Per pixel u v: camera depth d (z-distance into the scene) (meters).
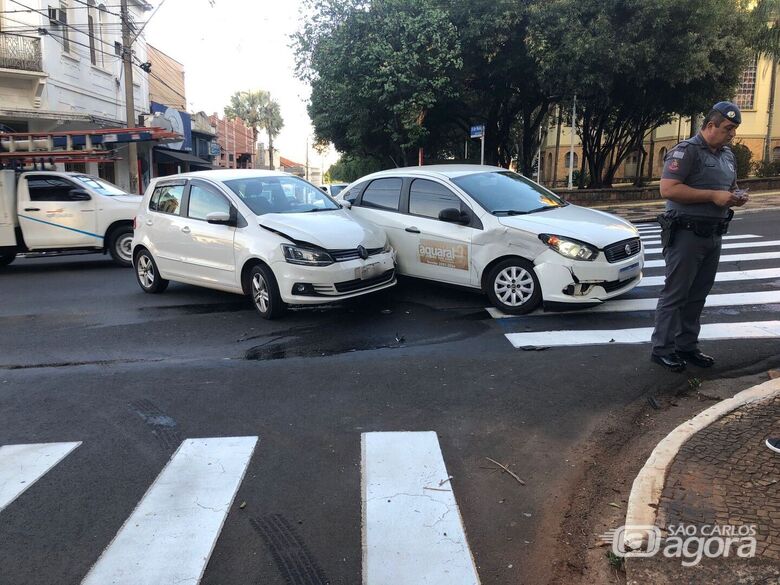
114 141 12.05
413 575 2.88
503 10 19.55
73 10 21.78
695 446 3.79
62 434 4.54
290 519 3.38
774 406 4.32
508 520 3.35
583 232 6.80
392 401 4.95
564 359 5.73
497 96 24.42
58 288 10.16
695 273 5.14
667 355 5.38
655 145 38.56
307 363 5.90
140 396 5.21
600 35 18.30
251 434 4.45
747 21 21.09
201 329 7.22
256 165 63.50
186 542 3.19
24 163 12.08
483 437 4.30
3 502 3.63
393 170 8.60
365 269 7.23
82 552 3.14
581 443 4.19
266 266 7.34
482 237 7.25
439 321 7.13
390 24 19.88
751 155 26.95
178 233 8.47
